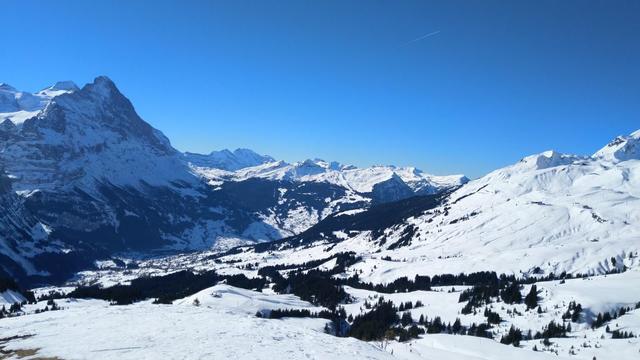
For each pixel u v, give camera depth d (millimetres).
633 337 153500
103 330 63719
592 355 131375
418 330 172375
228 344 56750
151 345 55125
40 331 63969
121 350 52812
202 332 63281
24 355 51906
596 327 174125
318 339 67250
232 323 72188
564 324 176000
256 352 53906
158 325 67688
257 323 74250
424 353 77188
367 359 58062
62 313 80750
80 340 57719
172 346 54781
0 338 60719
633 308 190000
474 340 116562
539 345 147375
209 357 50750
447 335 122312
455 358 74688
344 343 67000
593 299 196625
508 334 161875
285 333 68375
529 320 185625
